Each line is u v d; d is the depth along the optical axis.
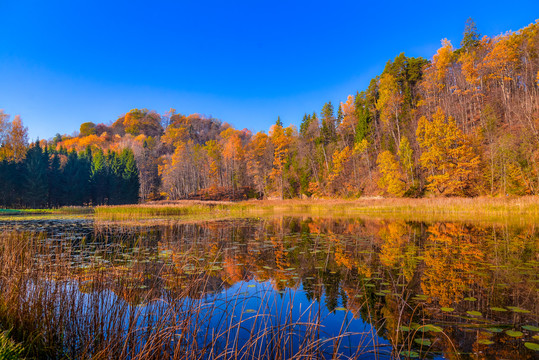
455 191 31.55
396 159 41.66
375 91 52.09
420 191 35.31
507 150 27.34
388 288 5.07
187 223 17.48
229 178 62.88
